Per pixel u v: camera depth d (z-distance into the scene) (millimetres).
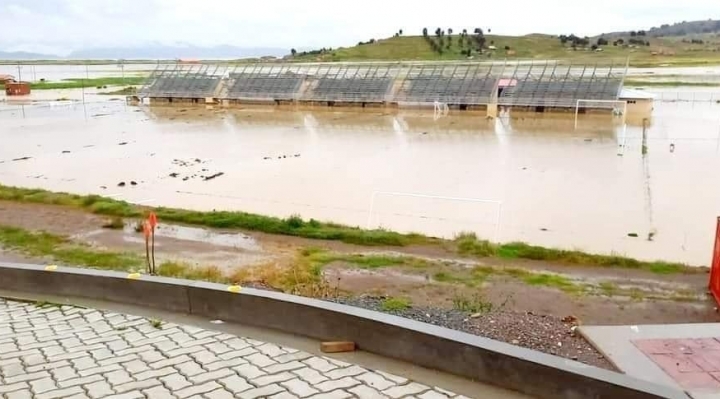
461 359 4430
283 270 8688
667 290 8344
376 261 9562
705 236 11391
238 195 15297
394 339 4758
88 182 17141
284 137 25859
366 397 4141
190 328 5562
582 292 8094
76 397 4219
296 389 4277
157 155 21391
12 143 24562
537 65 44719
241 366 4691
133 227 12047
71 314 6016
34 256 9711
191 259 9734
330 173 17781
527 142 23562
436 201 14312
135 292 6215
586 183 16000
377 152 21500
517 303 7500
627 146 21938
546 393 4062
